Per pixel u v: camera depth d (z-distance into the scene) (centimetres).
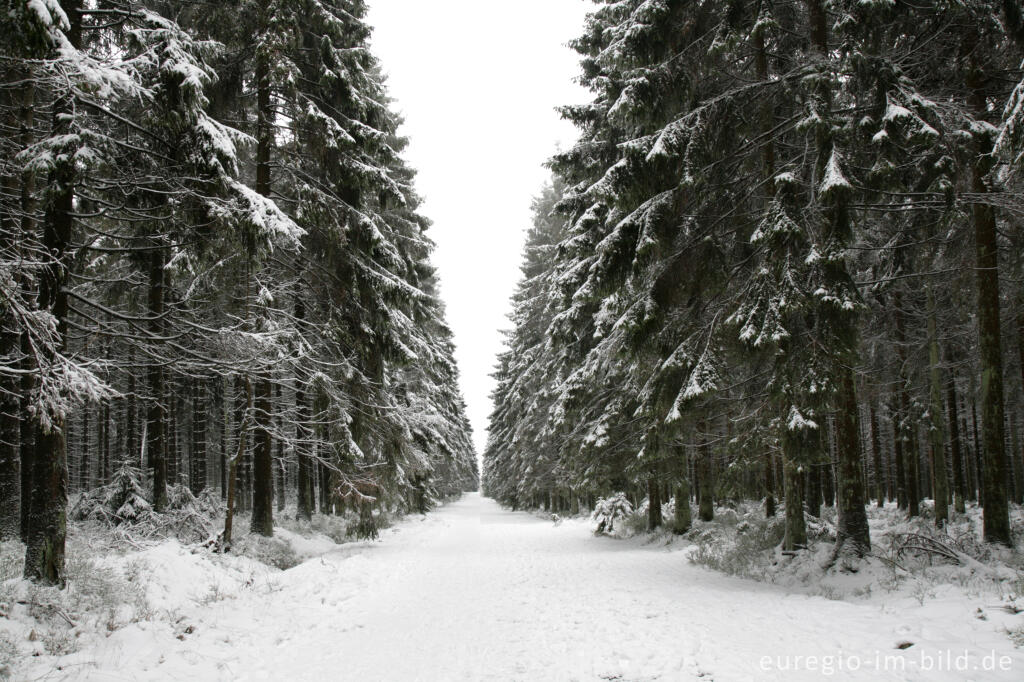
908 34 1099
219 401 2269
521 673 614
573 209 1759
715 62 1180
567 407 1858
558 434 2512
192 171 945
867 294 1469
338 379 1591
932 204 1029
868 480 3531
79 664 597
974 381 1812
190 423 2544
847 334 948
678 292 1198
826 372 926
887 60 942
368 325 1706
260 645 753
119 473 1470
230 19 1345
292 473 3284
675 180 1145
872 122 956
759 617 785
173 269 1284
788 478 1161
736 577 1117
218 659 679
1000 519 1062
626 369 1592
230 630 794
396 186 1627
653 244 1072
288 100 1491
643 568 1297
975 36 1045
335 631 834
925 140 875
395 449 1855
